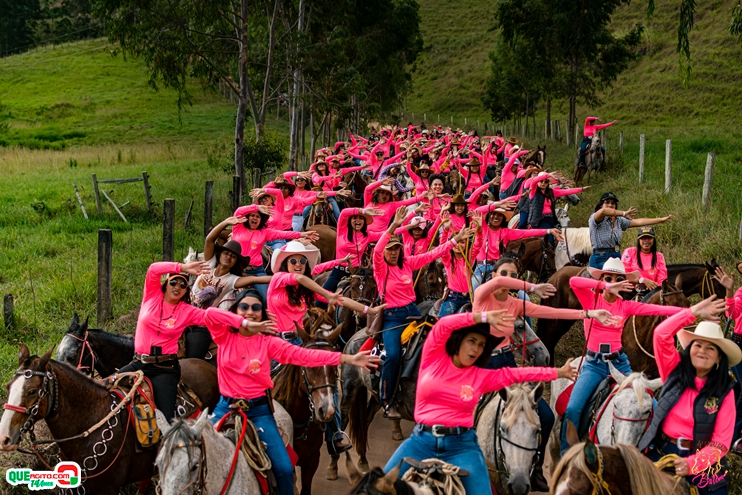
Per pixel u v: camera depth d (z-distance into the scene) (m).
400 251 8.82
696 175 21.50
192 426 5.78
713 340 5.63
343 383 9.00
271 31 29.38
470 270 8.83
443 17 107.62
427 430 5.95
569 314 6.70
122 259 17.52
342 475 8.91
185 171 37.34
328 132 48.28
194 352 8.98
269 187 14.88
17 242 19.41
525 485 6.13
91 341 8.52
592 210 21.47
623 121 51.28
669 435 5.95
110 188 28.78
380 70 51.44
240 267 10.12
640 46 63.41
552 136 45.31
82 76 85.81
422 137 33.00
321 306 11.18
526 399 6.37
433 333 5.86
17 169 38.50
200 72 28.64
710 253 14.23
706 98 50.88
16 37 106.94
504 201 11.15
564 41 39.84
